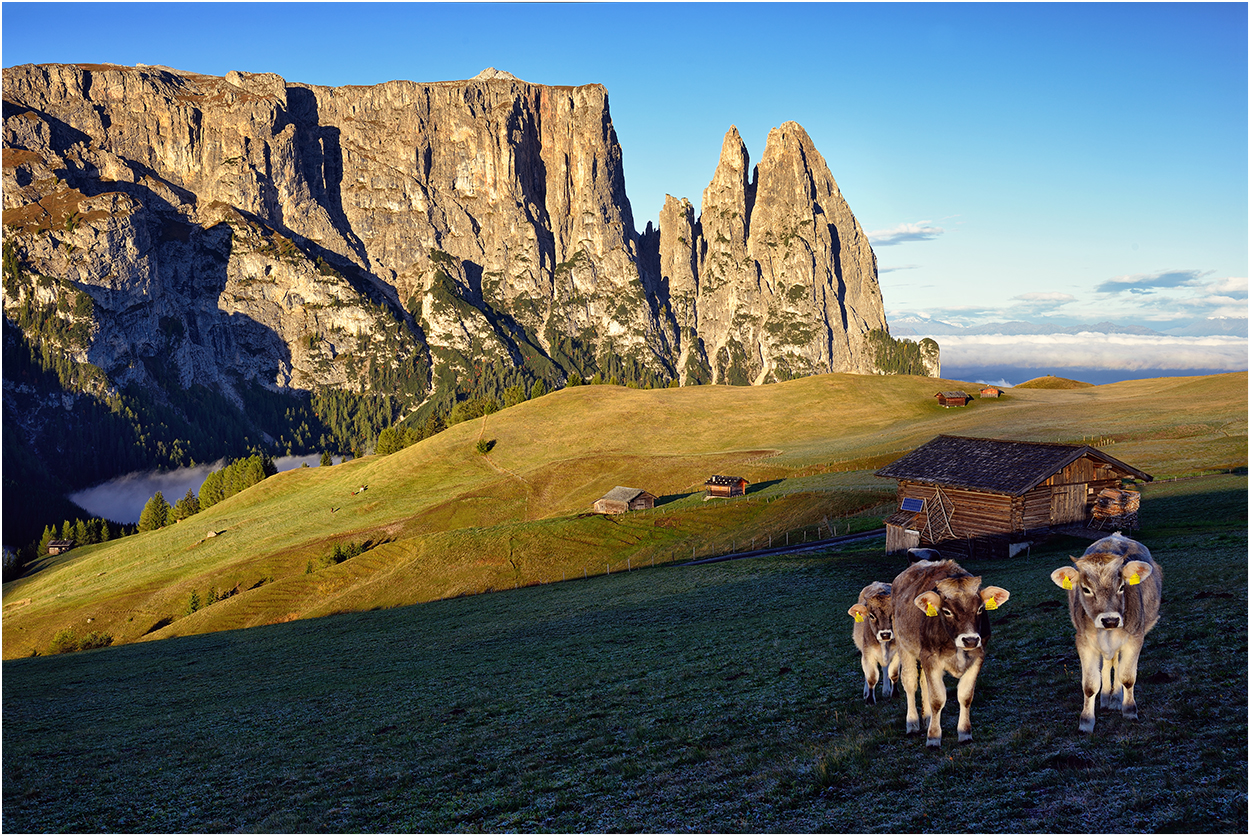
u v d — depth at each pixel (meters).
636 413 179.88
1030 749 12.77
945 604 13.30
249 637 70.69
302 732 26.27
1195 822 9.50
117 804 20.05
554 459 156.50
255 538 137.00
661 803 13.87
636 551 83.62
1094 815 10.28
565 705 23.67
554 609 54.69
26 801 21.56
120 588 119.44
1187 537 37.94
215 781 21.00
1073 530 48.91
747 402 184.38
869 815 11.66
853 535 70.38
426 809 15.76
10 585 153.62
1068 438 100.56
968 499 50.50
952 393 165.88
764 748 15.73
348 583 92.62
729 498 103.25
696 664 26.64
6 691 52.19
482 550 89.12
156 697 42.06
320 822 15.95
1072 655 18.23
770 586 47.56
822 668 22.41
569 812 14.25
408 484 153.75
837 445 133.88
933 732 13.69
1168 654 16.83
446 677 33.38
